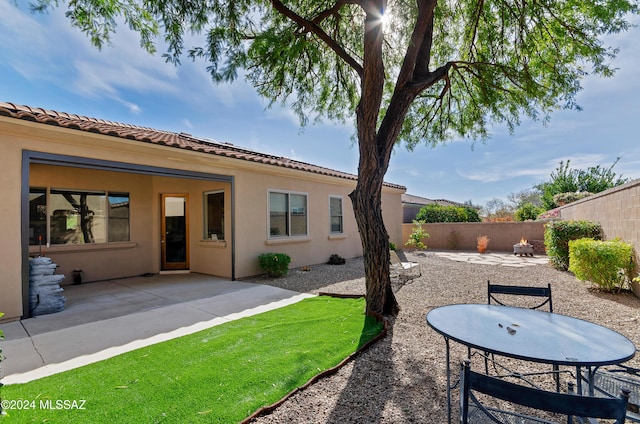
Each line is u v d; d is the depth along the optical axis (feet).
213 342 12.93
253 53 15.69
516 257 42.60
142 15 14.28
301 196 34.27
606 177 64.13
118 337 13.75
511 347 6.87
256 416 8.19
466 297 20.61
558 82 18.67
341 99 23.75
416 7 15.44
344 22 21.02
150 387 9.46
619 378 8.00
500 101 20.90
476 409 7.82
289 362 11.01
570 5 16.28
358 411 8.50
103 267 27.09
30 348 12.59
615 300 19.34
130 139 19.30
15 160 15.93
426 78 17.15
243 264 27.48
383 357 11.76
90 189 26.55
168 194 30.86
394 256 25.49
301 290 23.02
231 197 26.84
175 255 30.99
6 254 15.67
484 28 20.31
